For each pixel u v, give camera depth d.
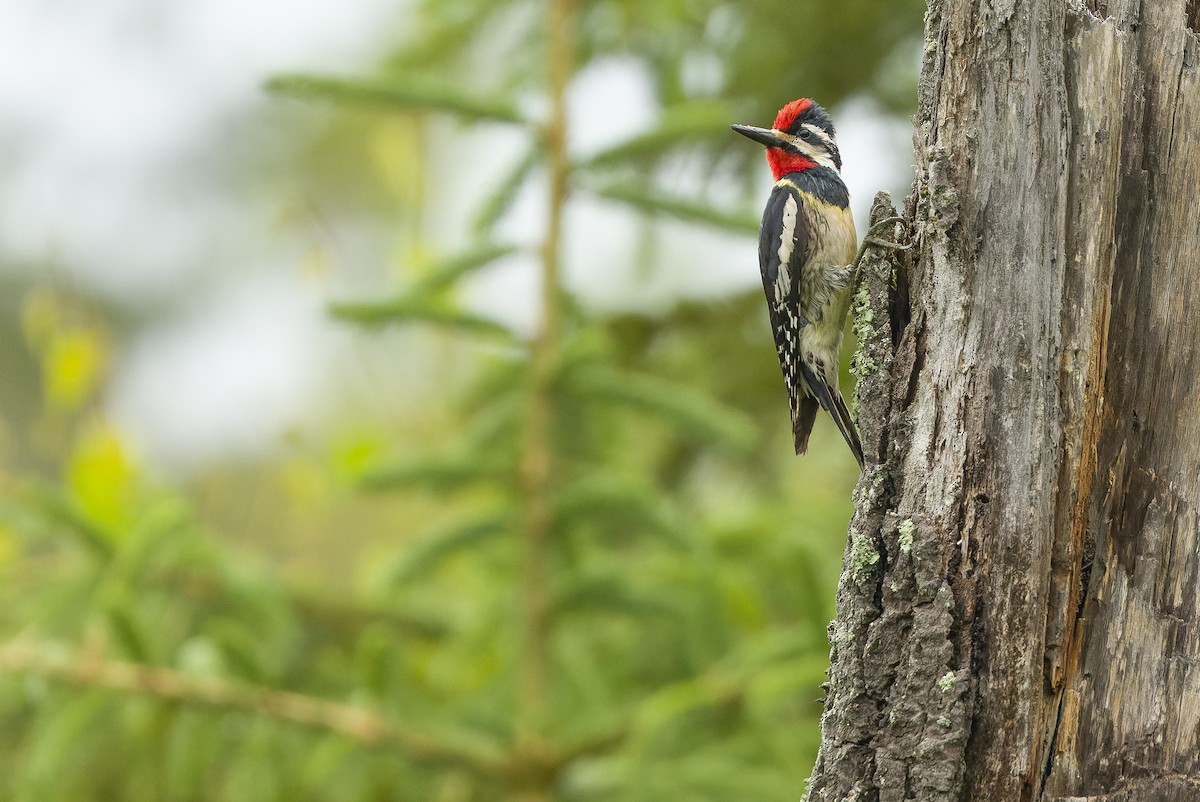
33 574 10.98
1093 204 5.94
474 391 11.30
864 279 6.52
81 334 11.88
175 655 10.70
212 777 11.23
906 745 5.77
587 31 12.52
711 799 9.73
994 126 6.02
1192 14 6.14
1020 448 5.85
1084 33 6.02
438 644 12.05
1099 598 5.88
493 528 10.09
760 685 9.88
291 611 11.34
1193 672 5.84
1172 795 5.77
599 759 10.38
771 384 14.38
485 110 10.29
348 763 10.75
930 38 6.44
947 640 5.78
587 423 10.66
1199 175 6.03
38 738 9.95
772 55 13.72
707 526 11.57
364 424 13.95
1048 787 5.76
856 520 6.15
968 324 6.01
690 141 12.37
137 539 10.20
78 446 11.52
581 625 12.08
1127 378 5.99
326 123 18.34
